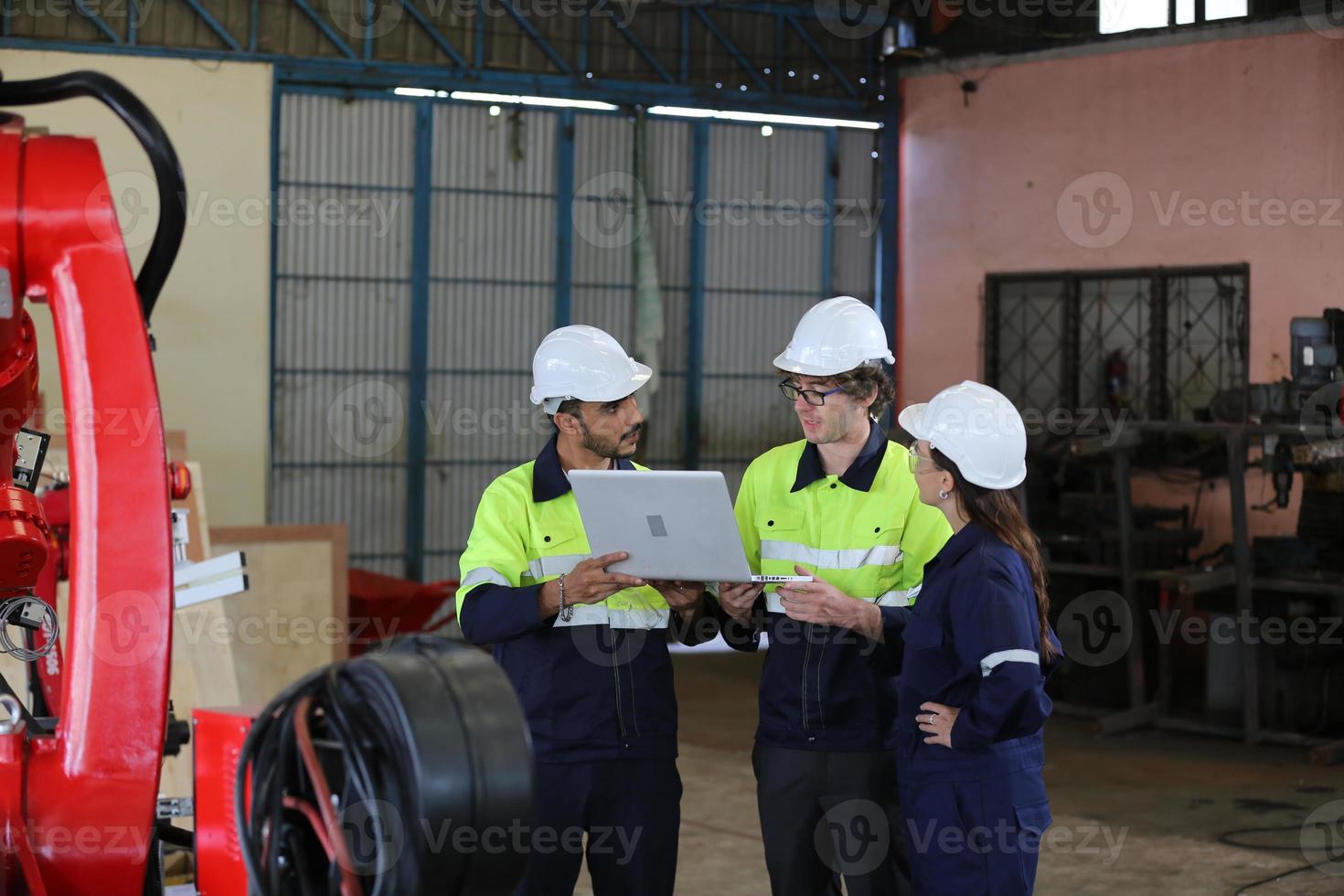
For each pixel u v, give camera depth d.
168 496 1.65
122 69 8.16
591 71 9.35
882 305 9.99
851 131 10.10
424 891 1.37
